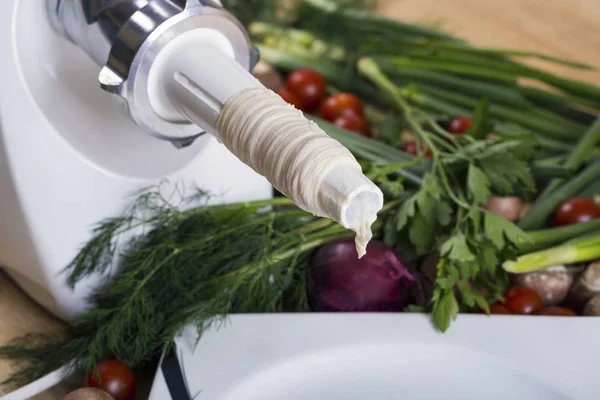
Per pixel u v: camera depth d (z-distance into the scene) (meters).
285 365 0.56
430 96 0.91
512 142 0.68
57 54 0.53
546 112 0.88
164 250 0.61
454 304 0.59
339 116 0.86
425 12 1.11
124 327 0.61
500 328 0.60
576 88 0.89
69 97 0.54
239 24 0.51
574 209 0.71
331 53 0.99
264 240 0.63
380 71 0.93
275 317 0.60
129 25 0.47
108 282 0.62
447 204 0.65
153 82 0.49
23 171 0.53
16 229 0.58
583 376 0.56
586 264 0.69
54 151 0.53
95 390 0.56
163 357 0.57
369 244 0.66
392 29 0.99
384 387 0.57
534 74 0.90
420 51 0.95
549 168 0.76
